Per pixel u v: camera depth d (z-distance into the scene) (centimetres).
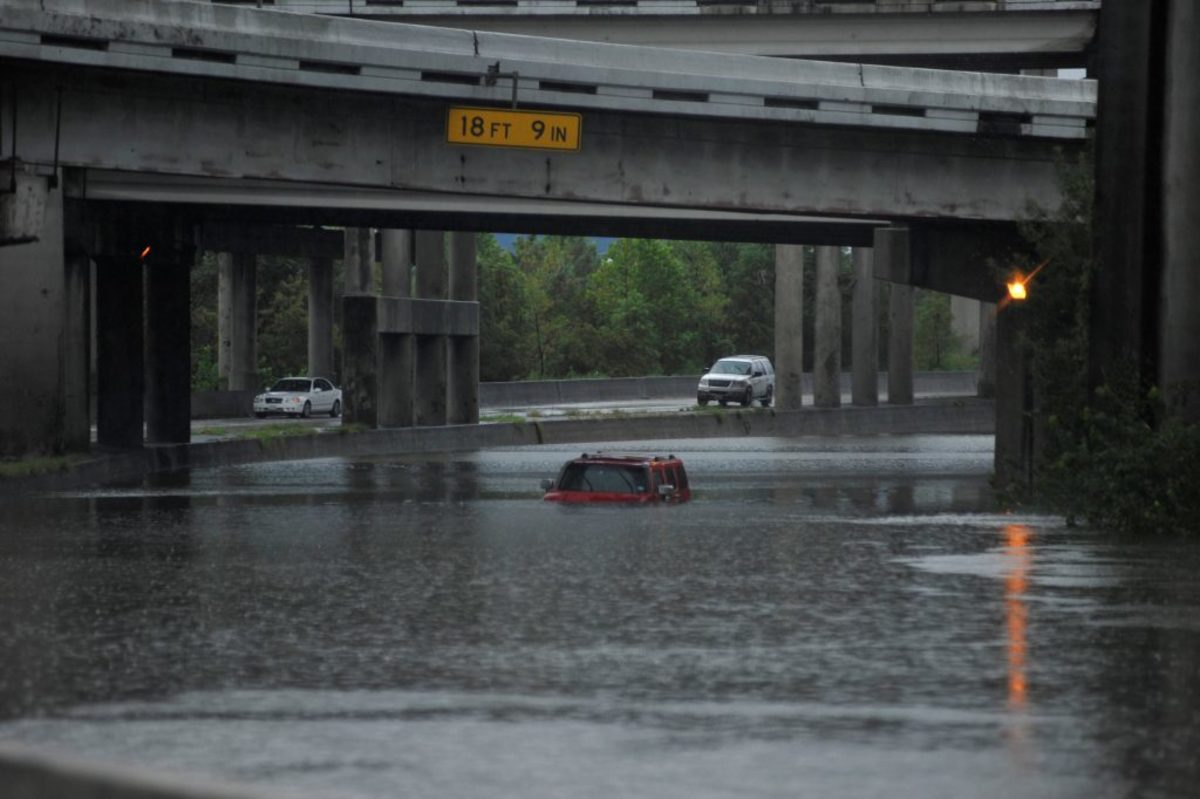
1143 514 7562
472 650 3938
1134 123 7838
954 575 5634
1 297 11119
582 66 10469
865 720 3108
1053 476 8925
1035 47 15275
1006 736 2966
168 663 3731
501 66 10331
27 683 3475
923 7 15325
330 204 12625
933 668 3697
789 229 13875
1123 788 2578
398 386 17938
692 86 10588
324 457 16375
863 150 11131
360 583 5388
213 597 4991
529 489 11275
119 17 9856
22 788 1866
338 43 10144
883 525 7956
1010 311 11862
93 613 4603
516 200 12862
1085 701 3297
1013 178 11294
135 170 10331
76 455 12644
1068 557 6319
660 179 10919
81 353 13288
